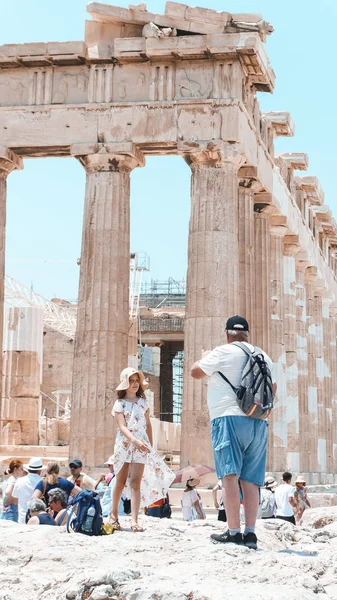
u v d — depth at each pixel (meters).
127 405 13.24
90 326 29.86
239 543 11.02
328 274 52.25
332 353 54.34
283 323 38.06
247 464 10.93
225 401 10.68
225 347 10.88
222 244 29.56
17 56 31.05
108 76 30.97
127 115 30.50
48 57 30.88
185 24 30.16
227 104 29.92
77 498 12.45
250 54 29.80
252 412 10.59
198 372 10.90
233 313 29.38
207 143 29.69
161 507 18.31
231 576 9.59
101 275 30.05
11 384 43.06
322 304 52.81
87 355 29.69
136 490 12.85
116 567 9.70
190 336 29.34
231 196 29.98
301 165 41.16
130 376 13.31
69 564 10.45
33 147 31.16
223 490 10.93
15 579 9.93
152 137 30.22
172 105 30.20
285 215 37.88
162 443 49.38
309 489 37.00
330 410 51.38
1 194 31.77
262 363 10.80
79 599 8.90
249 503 11.00
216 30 29.94
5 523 12.77
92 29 31.08
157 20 30.36
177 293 80.50
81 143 30.62
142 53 30.31
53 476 16.23
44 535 11.52
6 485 18.02
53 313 55.47
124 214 30.61
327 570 10.38
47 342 56.22
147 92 30.66
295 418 39.66
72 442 29.39
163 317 65.44
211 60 30.33
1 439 41.47
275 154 41.38
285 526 14.04
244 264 32.28
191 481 19.62
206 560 10.23
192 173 30.42
